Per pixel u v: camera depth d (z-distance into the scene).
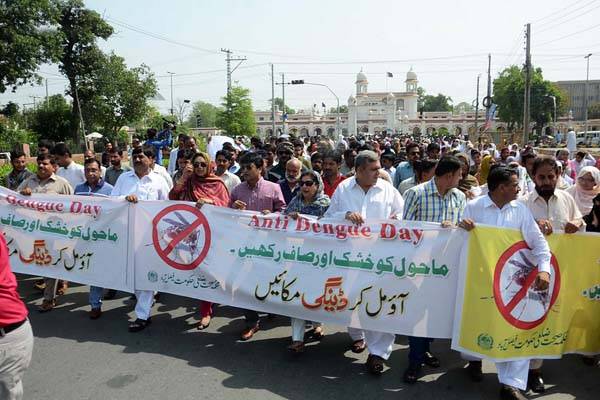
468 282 3.88
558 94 60.12
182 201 5.01
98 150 40.94
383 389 3.91
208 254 4.88
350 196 4.48
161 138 13.27
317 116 104.38
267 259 4.63
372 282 4.24
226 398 3.74
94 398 3.74
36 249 5.53
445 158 4.18
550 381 4.09
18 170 7.12
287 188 6.01
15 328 2.91
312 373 4.16
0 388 2.96
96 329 5.09
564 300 3.97
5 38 28.47
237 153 9.68
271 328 5.21
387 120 94.81
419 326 4.07
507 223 3.89
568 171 10.91
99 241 5.32
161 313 5.62
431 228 4.08
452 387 3.96
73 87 39.53
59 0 34.28
